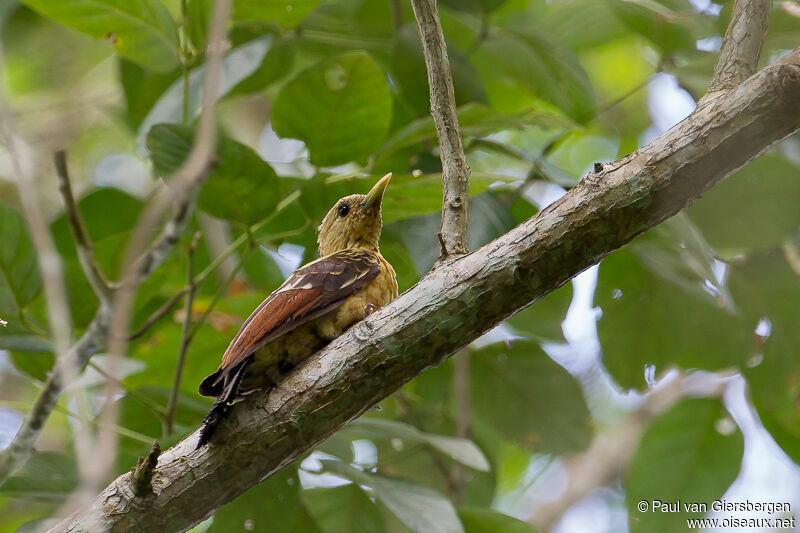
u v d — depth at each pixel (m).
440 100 7.69
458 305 6.66
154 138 8.66
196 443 6.98
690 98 11.56
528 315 12.41
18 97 15.55
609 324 12.92
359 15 13.40
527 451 12.91
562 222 6.50
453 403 13.33
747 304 12.44
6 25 14.66
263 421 6.85
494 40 11.80
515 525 9.84
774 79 6.27
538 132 18.20
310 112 9.91
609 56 18.81
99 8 9.59
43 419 7.59
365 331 6.82
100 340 7.62
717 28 11.52
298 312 8.01
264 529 9.52
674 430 12.45
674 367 12.92
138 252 5.91
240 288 13.18
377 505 11.73
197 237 9.96
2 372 15.40
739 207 11.69
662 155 6.41
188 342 9.80
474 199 10.43
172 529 6.87
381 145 10.38
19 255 8.98
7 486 8.53
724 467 12.28
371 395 6.82
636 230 6.47
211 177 8.81
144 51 10.07
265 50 10.13
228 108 16.89
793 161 11.91
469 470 13.26
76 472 8.88
